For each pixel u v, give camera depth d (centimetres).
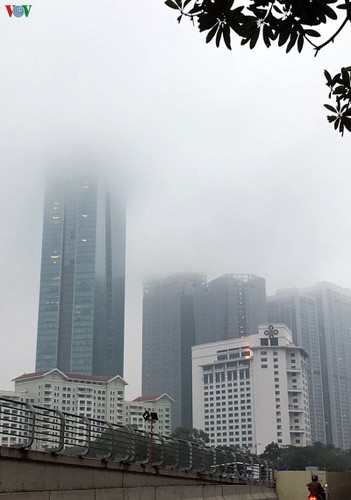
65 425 1977
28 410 1816
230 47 525
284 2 503
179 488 2620
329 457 16488
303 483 3650
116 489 2130
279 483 3825
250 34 517
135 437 2539
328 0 490
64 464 1930
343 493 3675
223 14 512
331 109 638
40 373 19338
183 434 15688
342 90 632
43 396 19025
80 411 19538
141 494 2295
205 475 3111
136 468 2409
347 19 496
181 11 522
